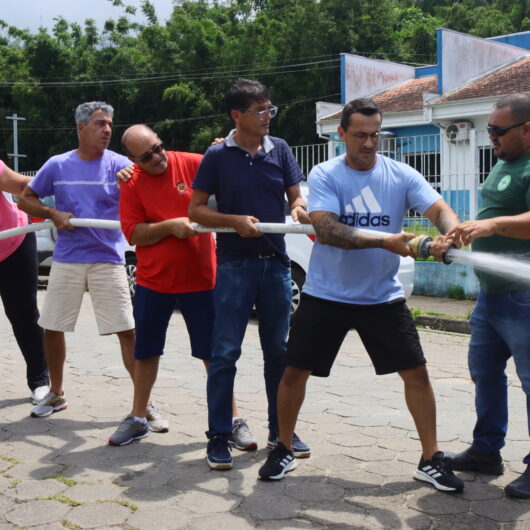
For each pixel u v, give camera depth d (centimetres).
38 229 445
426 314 868
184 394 522
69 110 3559
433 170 1112
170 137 3269
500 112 317
